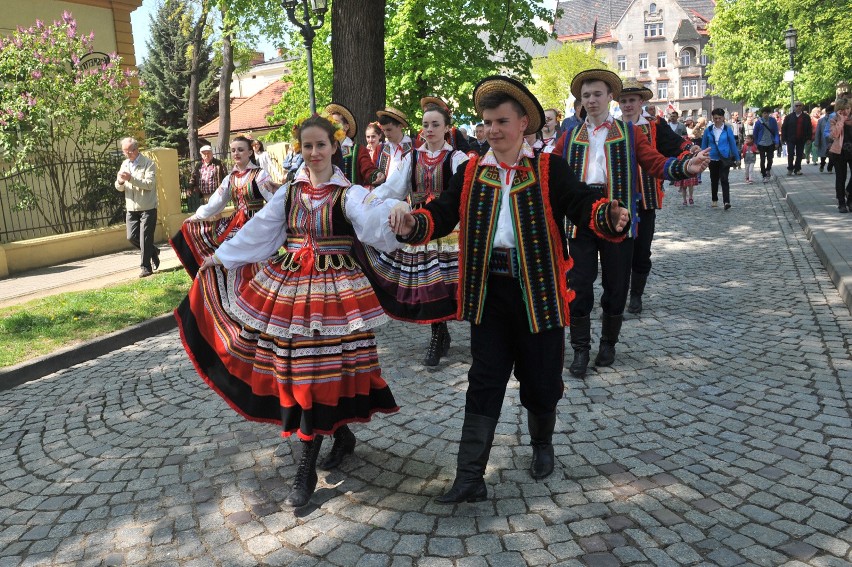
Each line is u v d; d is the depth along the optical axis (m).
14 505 3.46
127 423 4.45
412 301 5.14
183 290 8.05
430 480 3.43
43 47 12.28
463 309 3.19
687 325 5.82
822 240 8.56
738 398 4.22
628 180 4.78
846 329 5.45
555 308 3.11
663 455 3.54
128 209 9.41
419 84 19.59
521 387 3.33
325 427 3.25
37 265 11.01
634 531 2.89
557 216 3.14
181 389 5.05
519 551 2.79
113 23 15.49
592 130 4.96
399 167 5.36
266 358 3.35
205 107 36.28
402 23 18.72
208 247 4.32
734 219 11.80
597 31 76.25
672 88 73.75
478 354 3.21
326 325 3.26
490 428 3.17
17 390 5.27
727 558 2.68
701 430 3.81
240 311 3.38
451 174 5.23
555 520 3.00
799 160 17.91
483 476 3.30
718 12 40.53
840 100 11.09
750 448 3.56
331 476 3.52
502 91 2.99
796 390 4.28
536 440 3.43
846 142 10.61
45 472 3.80
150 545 3.01
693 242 9.88
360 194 3.32
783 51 37.53
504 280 3.16
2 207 11.34
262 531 3.06
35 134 11.91
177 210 13.49
